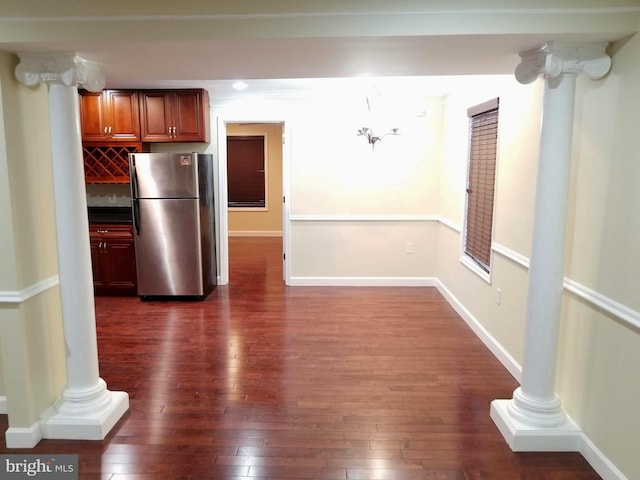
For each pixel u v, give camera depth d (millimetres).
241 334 3990
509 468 2254
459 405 2830
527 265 2967
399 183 5422
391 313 4574
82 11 2041
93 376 2570
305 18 2025
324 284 5609
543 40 2080
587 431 2305
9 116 2201
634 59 1961
